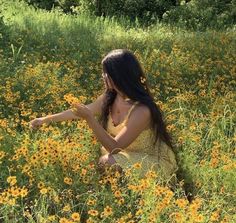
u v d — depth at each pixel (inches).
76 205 138.4
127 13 579.5
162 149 168.1
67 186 149.2
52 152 153.3
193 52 329.7
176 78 268.2
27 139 163.3
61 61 284.8
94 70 280.4
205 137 189.9
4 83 237.5
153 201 133.8
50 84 230.8
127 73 163.2
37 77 239.3
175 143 181.3
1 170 155.6
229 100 229.6
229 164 159.9
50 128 170.7
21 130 195.9
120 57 164.2
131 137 161.8
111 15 570.6
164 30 461.1
